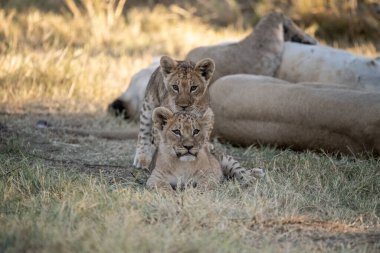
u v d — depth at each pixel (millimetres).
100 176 9977
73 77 16438
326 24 23453
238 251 7055
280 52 15031
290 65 14875
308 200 8961
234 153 12062
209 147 10398
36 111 14586
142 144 11258
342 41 22953
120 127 13906
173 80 11047
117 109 14734
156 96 11500
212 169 9836
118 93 16375
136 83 14680
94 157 11539
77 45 21391
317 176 9883
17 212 8180
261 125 12039
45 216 7816
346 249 7273
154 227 7551
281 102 11797
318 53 14625
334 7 23844
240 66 14711
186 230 7562
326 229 8070
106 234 7234
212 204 8320
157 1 27344
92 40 21719
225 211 8258
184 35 22688
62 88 16203
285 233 7848
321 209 8672
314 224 8211
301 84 12336
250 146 12109
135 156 11203
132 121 14531
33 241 7055
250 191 9328
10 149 11414
